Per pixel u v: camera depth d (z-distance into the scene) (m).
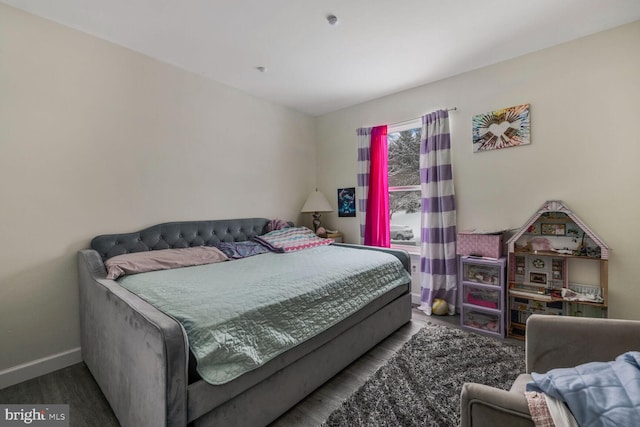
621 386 0.74
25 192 1.86
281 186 3.69
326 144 4.04
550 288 2.35
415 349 2.13
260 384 1.36
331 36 2.19
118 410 1.40
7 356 1.80
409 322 2.68
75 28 2.05
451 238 2.85
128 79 2.33
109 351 1.50
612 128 2.11
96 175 2.16
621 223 2.10
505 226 2.60
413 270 3.27
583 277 2.25
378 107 3.48
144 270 2.01
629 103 2.05
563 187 2.31
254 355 1.29
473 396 0.80
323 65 2.65
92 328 1.79
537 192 2.44
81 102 2.09
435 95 3.02
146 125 2.44
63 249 2.02
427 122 2.94
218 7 1.85
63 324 2.01
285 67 2.69
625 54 2.06
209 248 2.58
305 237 3.22
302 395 1.58
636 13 1.94
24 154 1.85
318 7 1.86
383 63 2.61
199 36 2.17
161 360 1.02
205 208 2.88
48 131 1.95
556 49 2.32
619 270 2.11
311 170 4.12
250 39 2.22
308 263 2.30
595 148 2.18
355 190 3.74
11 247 1.82
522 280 2.48
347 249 2.98
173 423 1.03
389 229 3.46
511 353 2.06
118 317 1.38
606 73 2.13
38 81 1.90
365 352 2.10
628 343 1.05
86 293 1.89
